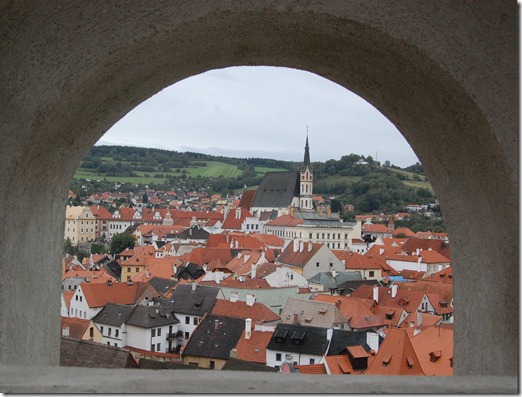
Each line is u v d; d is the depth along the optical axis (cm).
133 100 461
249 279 5100
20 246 391
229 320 3738
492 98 365
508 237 381
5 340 366
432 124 436
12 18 346
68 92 375
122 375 325
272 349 3222
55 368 337
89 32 364
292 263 6969
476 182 411
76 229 12988
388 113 488
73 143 439
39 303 423
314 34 398
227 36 402
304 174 12750
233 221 12500
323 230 9825
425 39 365
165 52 397
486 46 360
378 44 383
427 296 4362
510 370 374
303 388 312
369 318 3878
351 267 6894
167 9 363
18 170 377
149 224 13100
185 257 7631
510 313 379
